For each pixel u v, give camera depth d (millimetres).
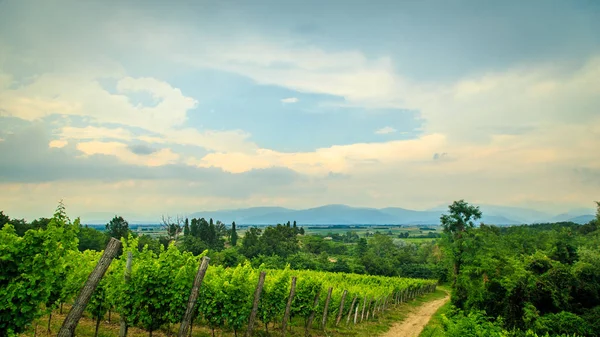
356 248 90312
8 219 32188
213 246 73812
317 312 18734
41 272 7371
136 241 14719
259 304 15172
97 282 6281
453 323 11172
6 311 7035
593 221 43781
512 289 14164
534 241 25922
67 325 5969
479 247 38156
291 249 81938
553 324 12742
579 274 14250
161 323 11555
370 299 24469
